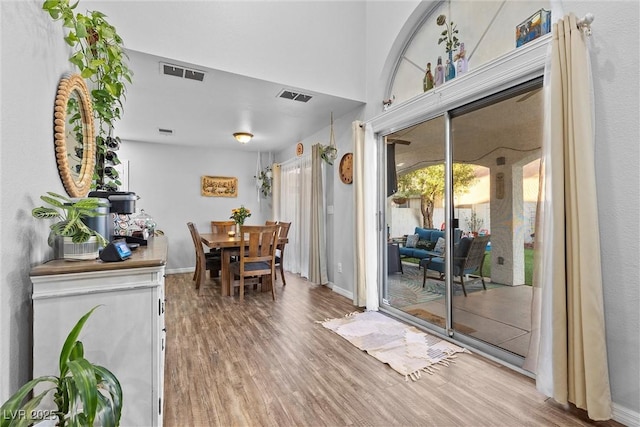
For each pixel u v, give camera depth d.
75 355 0.94
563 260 1.66
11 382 1.02
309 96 3.40
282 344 2.50
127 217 2.18
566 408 1.70
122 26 2.36
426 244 2.91
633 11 1.55
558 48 1.69
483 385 1.93
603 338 1.55
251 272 3.72
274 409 1.69
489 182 2.34
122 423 1.22
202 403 1.74
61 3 1.27
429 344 2.51
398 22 3.13
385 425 1.57
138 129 4.58
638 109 1.54
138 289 1.25
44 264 1.19
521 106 2.12
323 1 3.33
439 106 2.62
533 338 2.00
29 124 1.15
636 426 1.52
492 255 2.32
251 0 2.90
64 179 1.51
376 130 3.38
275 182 6.18
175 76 2.85
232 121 4.25
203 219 5.85
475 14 2.51
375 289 3.39
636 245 1.55
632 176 1.56
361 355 2.33
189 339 2.59
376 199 3.48
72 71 1.68
